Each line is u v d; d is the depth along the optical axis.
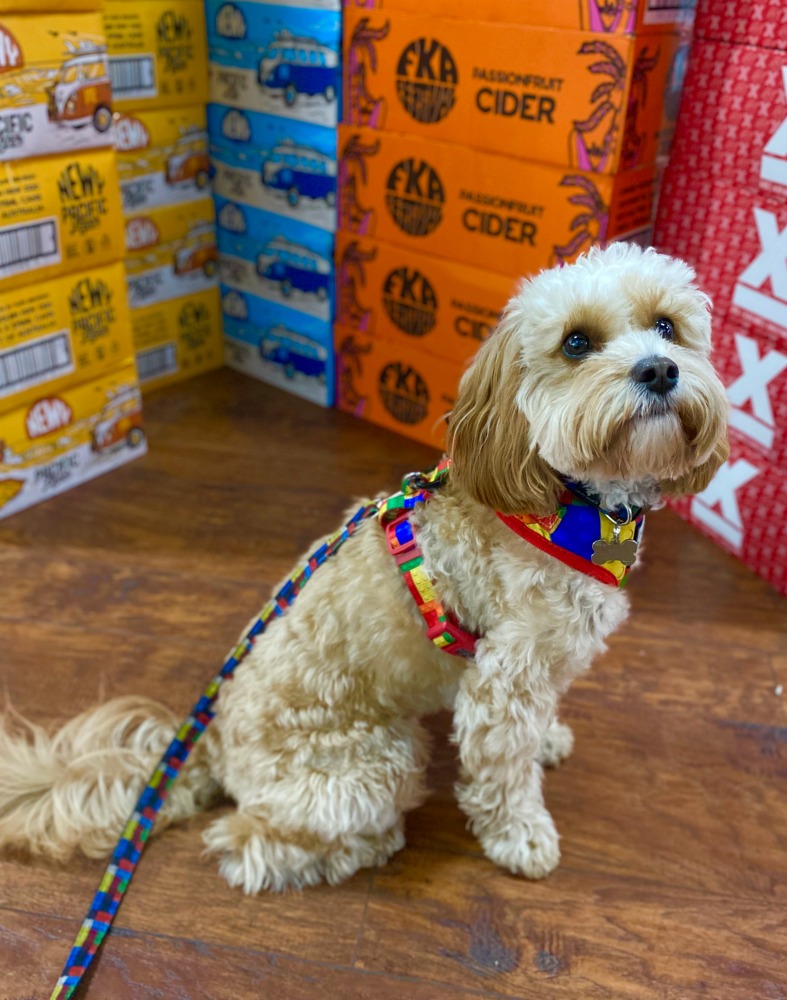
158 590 1.90
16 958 1.21
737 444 1.92
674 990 1.18
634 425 0.99
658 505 1.16
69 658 1.71
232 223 2.65
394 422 2.53
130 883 1.31
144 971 1.20
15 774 1.35
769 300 1.73
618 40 1.66
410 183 2.15
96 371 2.19
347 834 1.26
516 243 2.00
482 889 1.32
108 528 2.09
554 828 1.36
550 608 1.12
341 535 1.26
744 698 1.65
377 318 2.41
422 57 1.99
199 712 1.39
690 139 1.82
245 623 1.81
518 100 1.86
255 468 2.35
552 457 1.02
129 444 2.35
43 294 2.00
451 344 2.25
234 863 1.30
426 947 1.24
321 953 1.23
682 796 1.46
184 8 2.36
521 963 1.22
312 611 1.23
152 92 2.38
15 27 1.73
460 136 1.99
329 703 1.22
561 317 1.03
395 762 1.25
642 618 1.83
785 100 1.60
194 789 1.40
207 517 2.14
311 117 2.28
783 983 1.19
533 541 1.10
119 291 2.17
